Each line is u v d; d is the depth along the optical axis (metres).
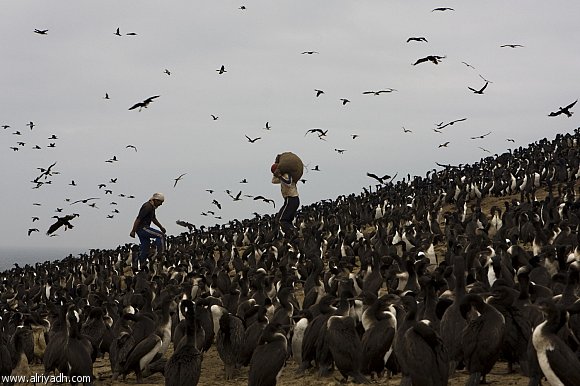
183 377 13.20
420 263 20.95
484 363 12.54
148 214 35.22
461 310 13.17
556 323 11.41
